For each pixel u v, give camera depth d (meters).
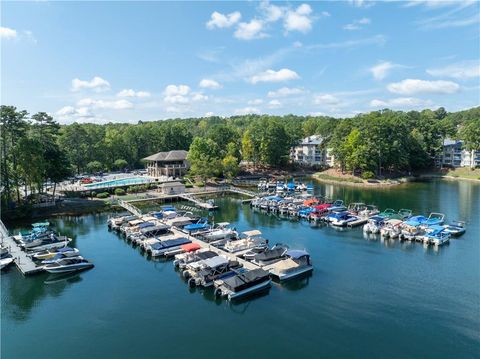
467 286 46.38
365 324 37.88
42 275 50.19
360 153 135.25
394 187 126.38
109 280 49.03
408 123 166.62
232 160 132.50
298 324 38.06
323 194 113.06
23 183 86.12
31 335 36.53
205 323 38.41
